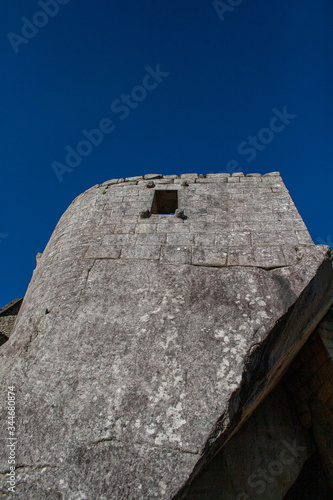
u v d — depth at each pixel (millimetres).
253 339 3428
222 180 6184
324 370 4613
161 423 2916
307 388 5016
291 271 4133
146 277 4203
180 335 3518
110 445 2814
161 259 4469
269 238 4715
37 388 3225
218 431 2883
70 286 4230
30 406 3096
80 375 3283
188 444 2791
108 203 5820
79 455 2775
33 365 3414
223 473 4391
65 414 3023
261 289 3906
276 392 5367
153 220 5234
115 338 3561
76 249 4855
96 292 4086
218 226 5008
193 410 2979
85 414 3010
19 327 4145
